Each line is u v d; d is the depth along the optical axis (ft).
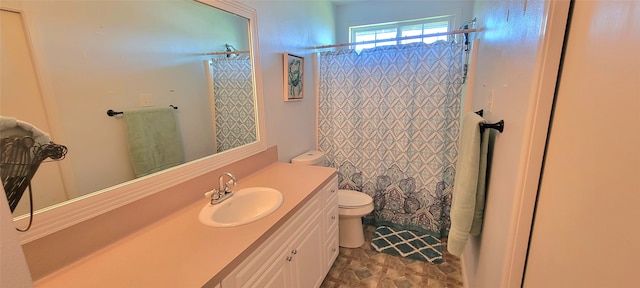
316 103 8.71
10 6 2.64
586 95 1.70
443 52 7.11
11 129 2.06
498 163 3.49
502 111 3.44
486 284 3.75
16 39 2.70
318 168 6.35
